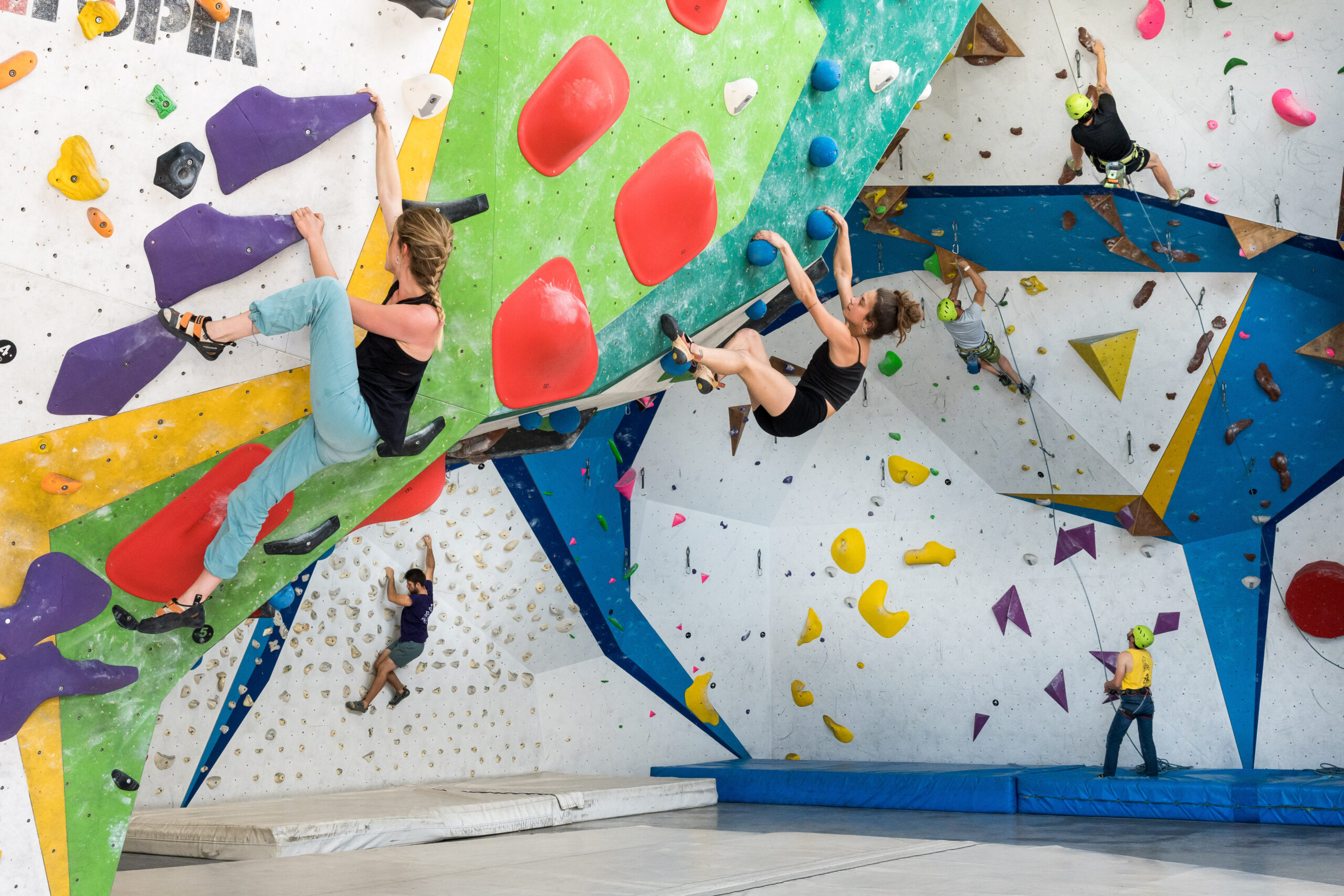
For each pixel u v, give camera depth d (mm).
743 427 10039
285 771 7328
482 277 3625
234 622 3525
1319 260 7020
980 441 9375
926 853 5051
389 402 3238
